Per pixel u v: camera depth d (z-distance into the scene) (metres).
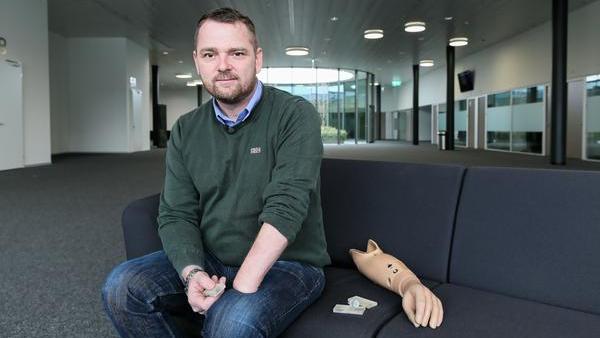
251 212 1.49
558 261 1.50
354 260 1.75
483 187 1.71
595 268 1.43
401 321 1.33
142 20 11.95
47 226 4.32
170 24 12.39
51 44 13.54
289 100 1.53
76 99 14.58
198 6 10.53
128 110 14.77
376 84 28.80
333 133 23.05
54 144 13.93
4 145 9.07
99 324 2.23
